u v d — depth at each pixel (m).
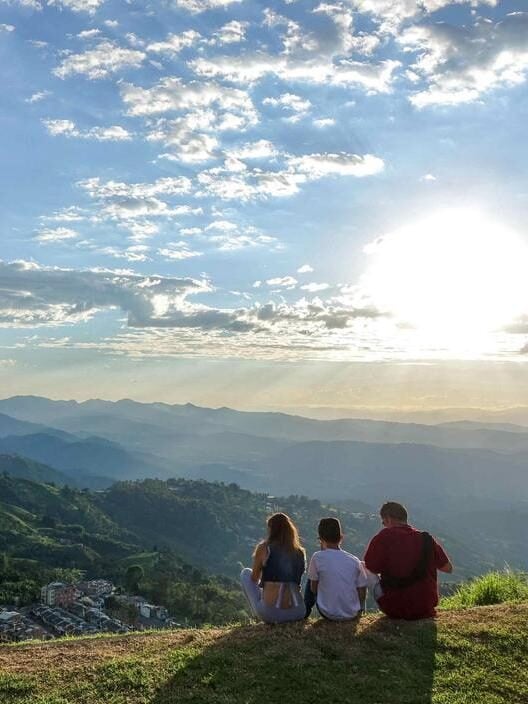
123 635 9.92
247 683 6.83
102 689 6.89
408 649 7.81
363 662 7.40
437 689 6.82
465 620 9.01
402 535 8.84
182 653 7.88
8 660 8.34
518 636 8.32
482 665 7.49
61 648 8.98
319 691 6.59
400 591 8.77
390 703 6.41
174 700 6.49
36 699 6.67
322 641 8.02
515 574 13.35
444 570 8.95
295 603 8.83
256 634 8.42
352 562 8.92
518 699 6.69
